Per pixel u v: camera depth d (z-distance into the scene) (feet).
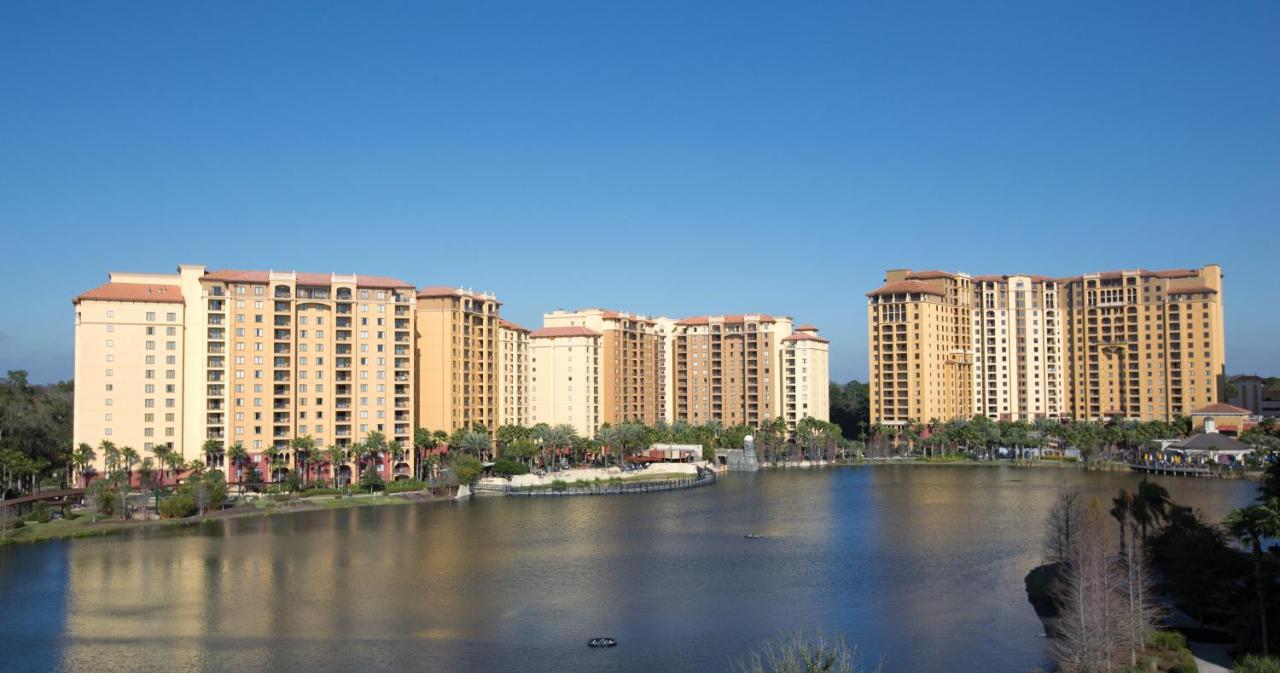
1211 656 308.19
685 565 506.48
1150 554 367.86
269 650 351.67
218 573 484.33
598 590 446.60
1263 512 287.69
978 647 345.51
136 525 639.76
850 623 382.63
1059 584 362.53
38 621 391.45
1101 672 292.61
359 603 421.18
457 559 524.11
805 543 573.74
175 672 327.88
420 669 329.11
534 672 324.39
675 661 335.06
